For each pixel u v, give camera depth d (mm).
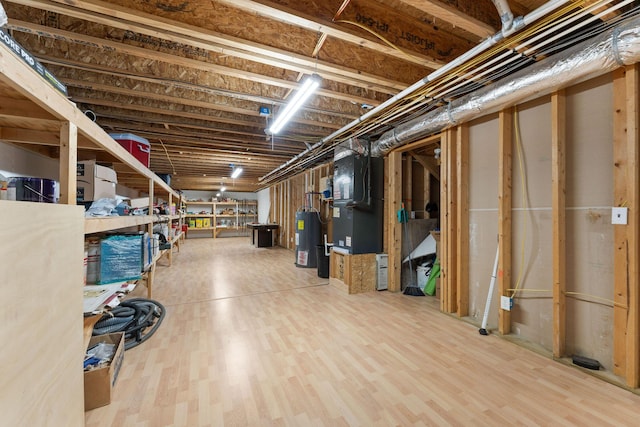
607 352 1992
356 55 2459
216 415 1560
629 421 1515
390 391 1772
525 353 2252
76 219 1143
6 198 1247
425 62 2320
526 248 2516
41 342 865
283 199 9086
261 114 3426
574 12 1689
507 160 2588
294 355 2211
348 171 4094
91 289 1865
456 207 3109
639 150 1784
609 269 1990
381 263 4113
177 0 1829
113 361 1763
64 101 1188
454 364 2086
